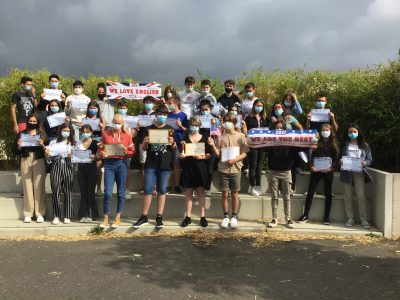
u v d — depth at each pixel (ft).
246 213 26.66
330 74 33.12
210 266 18.66
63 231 23.88
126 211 26.73
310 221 26.40
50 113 26.68
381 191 24.32
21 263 18.86
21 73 33.63
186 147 24.27
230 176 24.66
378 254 20.66
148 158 24.45
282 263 19.16
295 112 28.17
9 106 32.22
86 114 28.19
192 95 29.45
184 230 24.41
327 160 25.39
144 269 18.19
